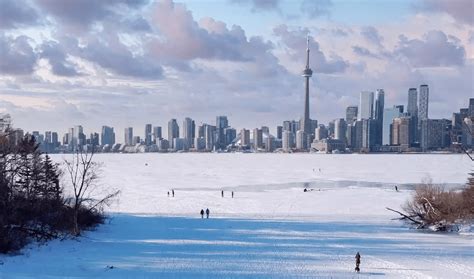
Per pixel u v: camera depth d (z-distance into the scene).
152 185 148.75
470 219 72.62
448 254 54.38
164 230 71.69
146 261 49.16
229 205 106.12
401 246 59.47
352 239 64.62
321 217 88.62
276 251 55.75
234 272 45.12
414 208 97.38
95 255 51.50
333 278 43.34
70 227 62.56
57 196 67.44
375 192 125.31
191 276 43.34
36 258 48.22
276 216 89.94
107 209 99.50
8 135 78.81
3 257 46.94
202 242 61.41
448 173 189.50
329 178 172.25
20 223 56.75
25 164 69.31
